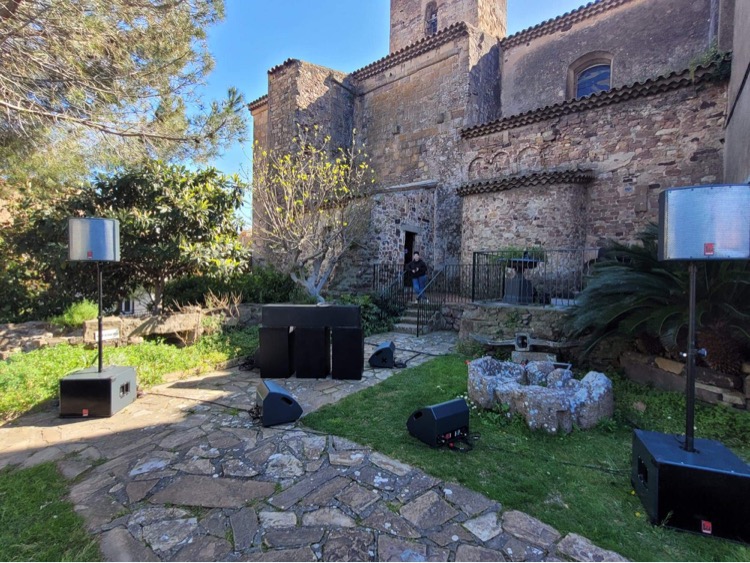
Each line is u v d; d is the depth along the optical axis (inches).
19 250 255.9
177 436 135.4
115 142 214.7
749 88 190.2
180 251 262.8
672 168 313.3
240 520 91.5
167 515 93.7
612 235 341.1
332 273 404.5
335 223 359.3
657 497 89.6
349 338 197.9
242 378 204.1
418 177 514.3
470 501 98.5
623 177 337.1
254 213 414.3
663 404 153.8
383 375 205.9
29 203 265.0
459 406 131.5
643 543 84.3
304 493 101.8
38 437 135.6
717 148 293.4
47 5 159.3
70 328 235.8
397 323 347.9
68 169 243.1
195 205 276.2
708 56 294.0
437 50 498.9
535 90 488.4
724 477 85.1
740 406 140.8
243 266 343.6
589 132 358.3
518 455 121.6
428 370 210.1
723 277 143.8
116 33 186.4
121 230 252.7
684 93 308.2
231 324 295.0
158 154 230.2
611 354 193.6
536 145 393.1
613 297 171.3
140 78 208.4
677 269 157.2
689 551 82.0
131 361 206.5
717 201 90.3
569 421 136.9
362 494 101.3
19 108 174.1
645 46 405.4
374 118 573.0
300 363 201.0
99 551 82.0
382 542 84.1
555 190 346.9
